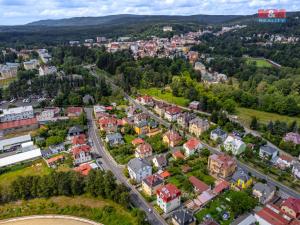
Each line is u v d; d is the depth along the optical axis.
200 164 113.88
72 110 173.00
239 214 85.81
